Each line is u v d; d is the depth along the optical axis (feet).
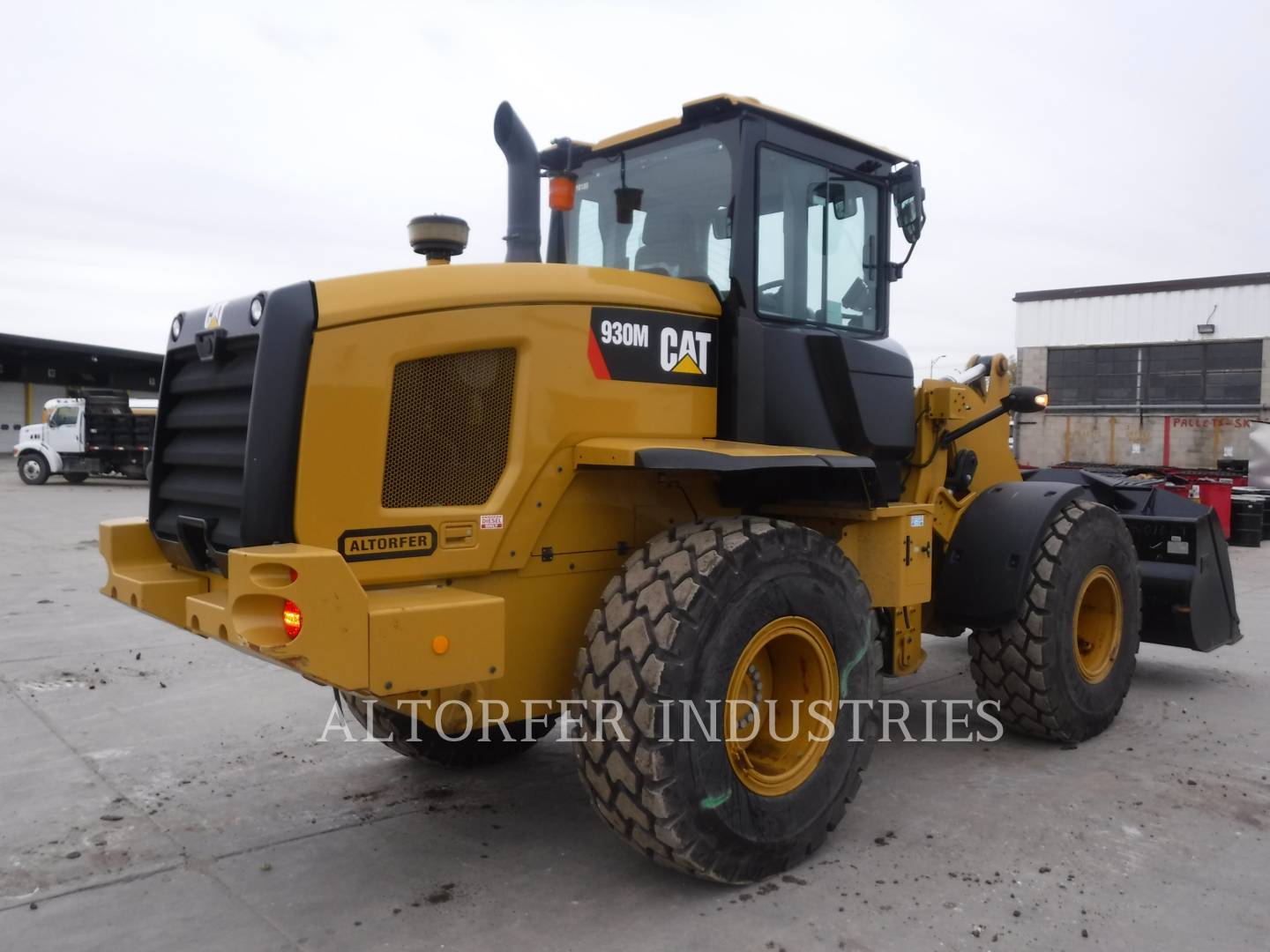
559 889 9.69
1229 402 76.79
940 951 8.47
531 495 9.63
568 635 10.19
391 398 8.92
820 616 10.19
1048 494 14.11
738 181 11.05
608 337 10.07
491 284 9.45
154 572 10.62
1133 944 8.59
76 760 13.46
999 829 11.05
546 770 13.17
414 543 8.98
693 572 9.24
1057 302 82.89
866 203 13.16
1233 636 18.40
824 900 9.39
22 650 19.81
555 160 12.66
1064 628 13.65
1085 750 13.93
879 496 11.50
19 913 9.21
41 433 69.15
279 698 16.46
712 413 11.10
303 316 8.50
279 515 8.43
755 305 11.20
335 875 10.02
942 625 14.74
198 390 9.91
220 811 11.70
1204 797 12.06
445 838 10.92
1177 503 17.57
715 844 9.18
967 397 14.87
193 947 8.62
